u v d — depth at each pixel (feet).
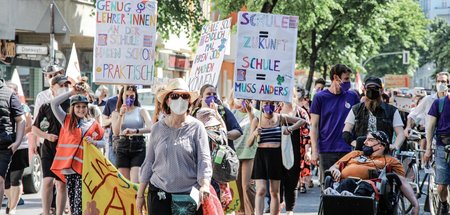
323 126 45.62
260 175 46.32
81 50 119.44
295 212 56.54
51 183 46.01
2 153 44.14
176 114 31.65
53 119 45.75
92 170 39.34
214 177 36.94
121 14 48.65
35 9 103.76
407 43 173.88
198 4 122.31
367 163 39.91
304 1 120.78
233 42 144.97
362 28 151.33
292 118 46.55
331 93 45.52
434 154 52.54
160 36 129.18
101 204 39.24
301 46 156.87
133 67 48.52
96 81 48.60
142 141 47.50
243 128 48.37
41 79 105.70
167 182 31.68
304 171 68.69
